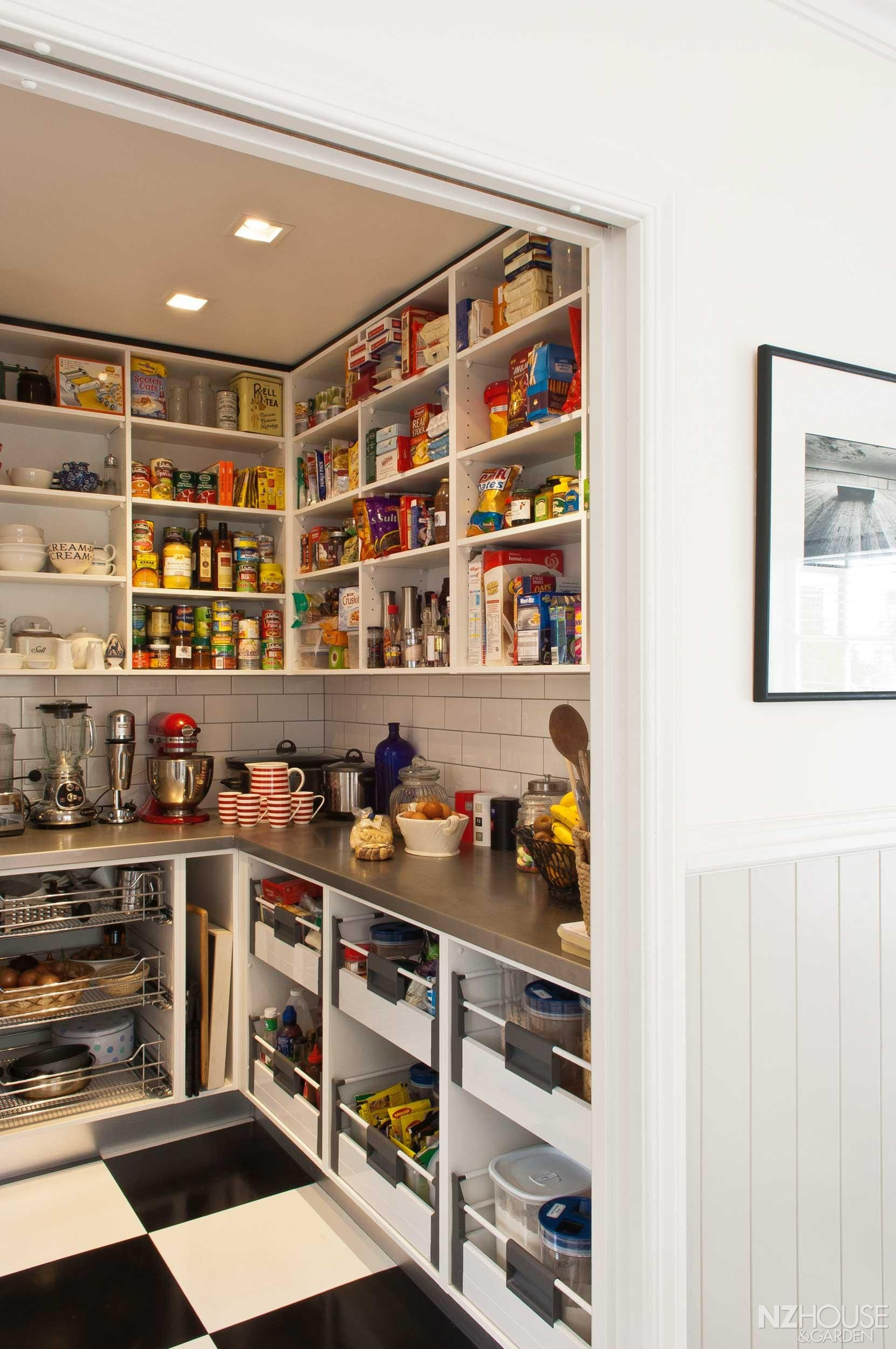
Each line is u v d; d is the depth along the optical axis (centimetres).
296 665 358
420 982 210
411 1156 214
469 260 247
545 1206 176
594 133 134
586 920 174
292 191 221
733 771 150
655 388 140
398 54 116
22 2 92
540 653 225
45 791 323
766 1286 154
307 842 289
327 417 335
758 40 154
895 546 167
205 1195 259
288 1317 206
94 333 319
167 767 324
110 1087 292
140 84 103
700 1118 146
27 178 216
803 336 159
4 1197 257
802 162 160
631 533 141
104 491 331
